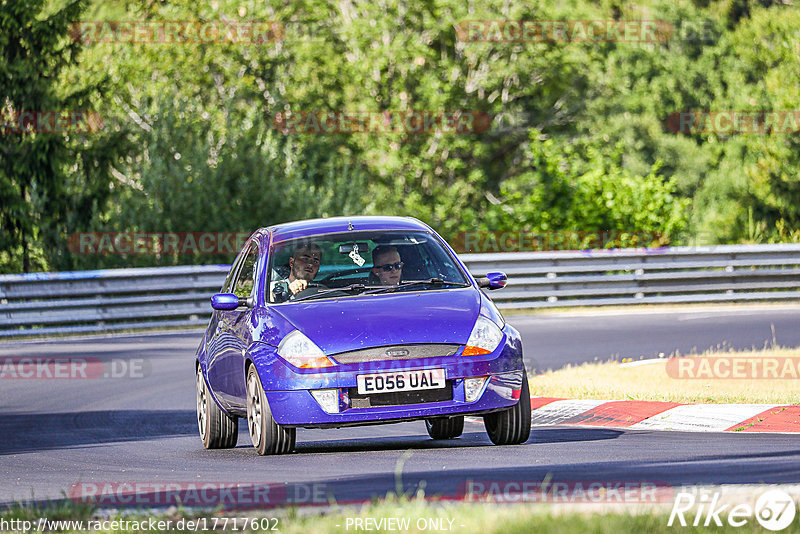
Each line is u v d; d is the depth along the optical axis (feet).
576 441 99.35
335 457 93.35
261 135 366.22
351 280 102.89
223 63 480.64
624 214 328.08
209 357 110.63
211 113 440.86
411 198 481.87
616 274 266.36
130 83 458.09
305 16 502.38
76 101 392.68
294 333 94.58
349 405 91.91
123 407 150.41
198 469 91.40
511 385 94.38
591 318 237.04
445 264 105.81
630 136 562.66
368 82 488.44
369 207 399.85
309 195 359.25
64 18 369.71
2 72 357.41
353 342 92.68
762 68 560.20
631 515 56.80
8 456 111.55
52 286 246.88
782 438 95.50
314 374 92.02
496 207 341.00
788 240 348.38
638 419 114.62
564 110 552.82
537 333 213.66
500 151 563.07
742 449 88.17
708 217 491.72
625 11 600.80
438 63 510.99
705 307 255.09
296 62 492.54
